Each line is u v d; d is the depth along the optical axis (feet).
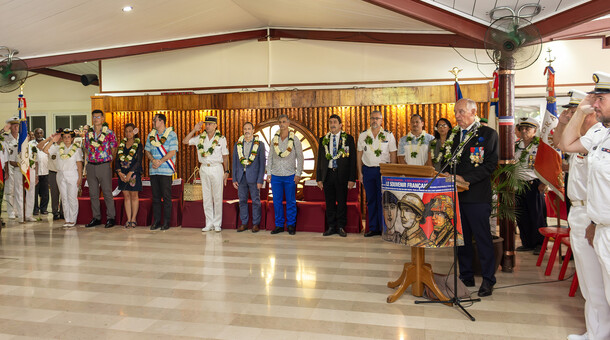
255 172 23.58
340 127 22.89
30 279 15.44
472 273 14.46
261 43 29.35
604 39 26.11
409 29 26.07
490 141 13.20
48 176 29.37
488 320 11.60
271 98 28.91
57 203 28.09
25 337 10.84
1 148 23.31
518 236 23.00
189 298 13.47
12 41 23.27
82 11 20.65
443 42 25.95
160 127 24.58
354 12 22.65
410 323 11.47
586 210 9.71
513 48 14.88
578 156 10.50
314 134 28.78
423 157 22.67
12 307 12.83
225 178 24.57
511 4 15.76
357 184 25.25
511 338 10.53
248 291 14.07
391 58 27.99
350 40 27.63
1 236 22.72
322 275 15.70
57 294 13.89
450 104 27.22
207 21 25.84
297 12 24.44
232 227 24.62
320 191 24.68
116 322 11.71
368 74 28.25
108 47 27.63
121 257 18.37
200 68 30.30
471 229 13.91
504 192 15.76
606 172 8.40
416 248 13.32
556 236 15.47
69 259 18.08
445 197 12.41
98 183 25.44
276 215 23.50
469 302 12.95
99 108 31.24
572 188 10.49
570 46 26.55
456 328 11.12
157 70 30.89
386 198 13.12
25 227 25.40
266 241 21.39
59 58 27.12
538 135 20.48
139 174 24.97
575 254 10.41
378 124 22.45
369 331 11.02
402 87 27.43
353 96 27.99
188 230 24.40
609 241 8.49
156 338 10.73
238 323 11.57
